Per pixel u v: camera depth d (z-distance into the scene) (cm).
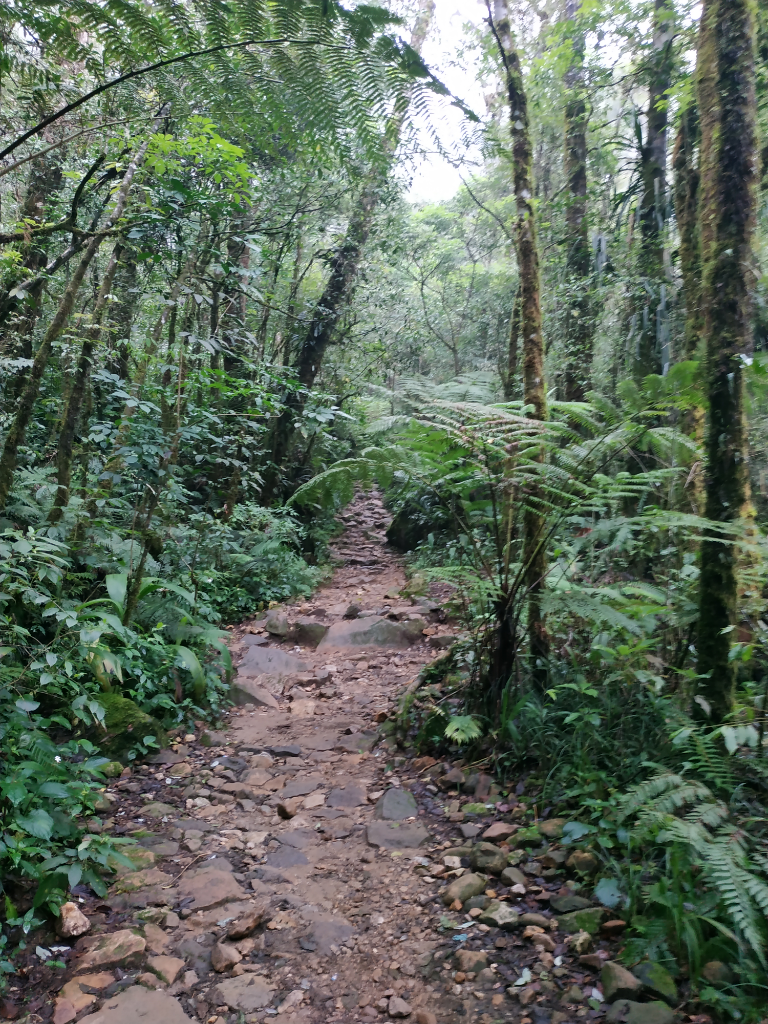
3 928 249
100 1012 214
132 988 225
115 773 374
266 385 841
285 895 280
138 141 450
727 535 299
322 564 905
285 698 514
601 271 861
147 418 571
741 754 292
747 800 276
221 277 747
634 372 677
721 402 298
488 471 362
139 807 349
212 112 259
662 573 417
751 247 300
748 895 216
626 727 338
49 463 625
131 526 591
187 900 274
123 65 243
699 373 322
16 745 306
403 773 385
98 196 661
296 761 408
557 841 296
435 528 915
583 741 339
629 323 750
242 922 256
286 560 806
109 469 545
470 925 257
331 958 245
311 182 881
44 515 493
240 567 761
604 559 452
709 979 215
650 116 814
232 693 497
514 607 388
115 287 714
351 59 220
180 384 516
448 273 1428
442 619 646
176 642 484
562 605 342
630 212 897
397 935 256
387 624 625
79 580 473
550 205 978
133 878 288
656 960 225
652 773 307
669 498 407
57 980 230
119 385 494
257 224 837
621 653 338
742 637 326
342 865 304
